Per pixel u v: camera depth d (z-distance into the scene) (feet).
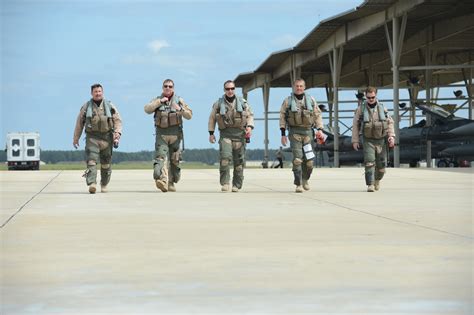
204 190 57.77
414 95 276.21
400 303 16.19
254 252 23.56
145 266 20.95
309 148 53.72
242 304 16.14
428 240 26.32
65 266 20.94
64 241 26.32
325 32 198.18
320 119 53.83
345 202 44.39
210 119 55.11
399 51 157.58
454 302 16.26
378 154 55.21
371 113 54.13
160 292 17.40
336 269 20.34
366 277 19.12
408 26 185.98
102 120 52.44
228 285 18.19
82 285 18.24
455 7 160.45
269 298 16.72
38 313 15.33
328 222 32.53
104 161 54.13
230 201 45.47
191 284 18.33
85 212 37.96
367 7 161.58
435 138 186.09
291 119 53.11
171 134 54.80
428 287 17.85
